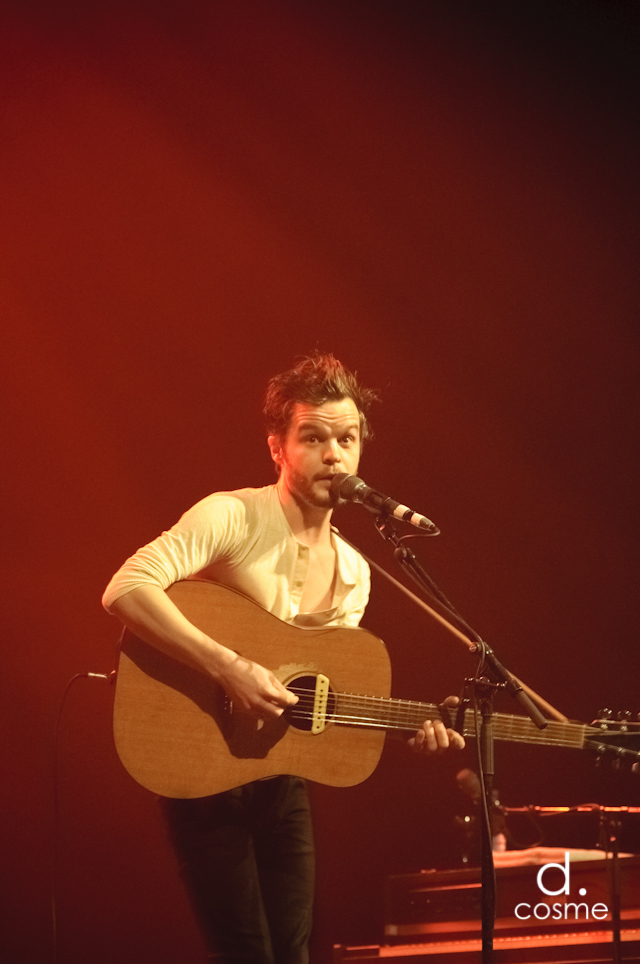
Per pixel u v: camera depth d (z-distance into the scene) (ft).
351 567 19.33
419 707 18.56
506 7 36.29
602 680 36.42
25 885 34.76
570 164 37.35
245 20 36.68
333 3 36.68
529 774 36.88
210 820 16.89
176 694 17.19
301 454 18.20
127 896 34.94
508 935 26.94
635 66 35.78
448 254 38.65
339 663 18.37
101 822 35.60
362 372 38.83
